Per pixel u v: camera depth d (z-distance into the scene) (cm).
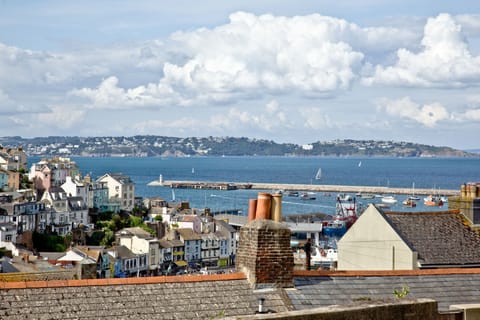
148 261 19100
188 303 2258
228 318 1412
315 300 2439
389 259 3769
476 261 3712
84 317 2094
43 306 2073
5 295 2061
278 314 1448
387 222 3809
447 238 3816
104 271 16800
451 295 2734
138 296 2219
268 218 2498
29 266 11362
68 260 14075
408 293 2644
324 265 12344
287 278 2462
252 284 2411
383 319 1588
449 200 4075
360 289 2581
